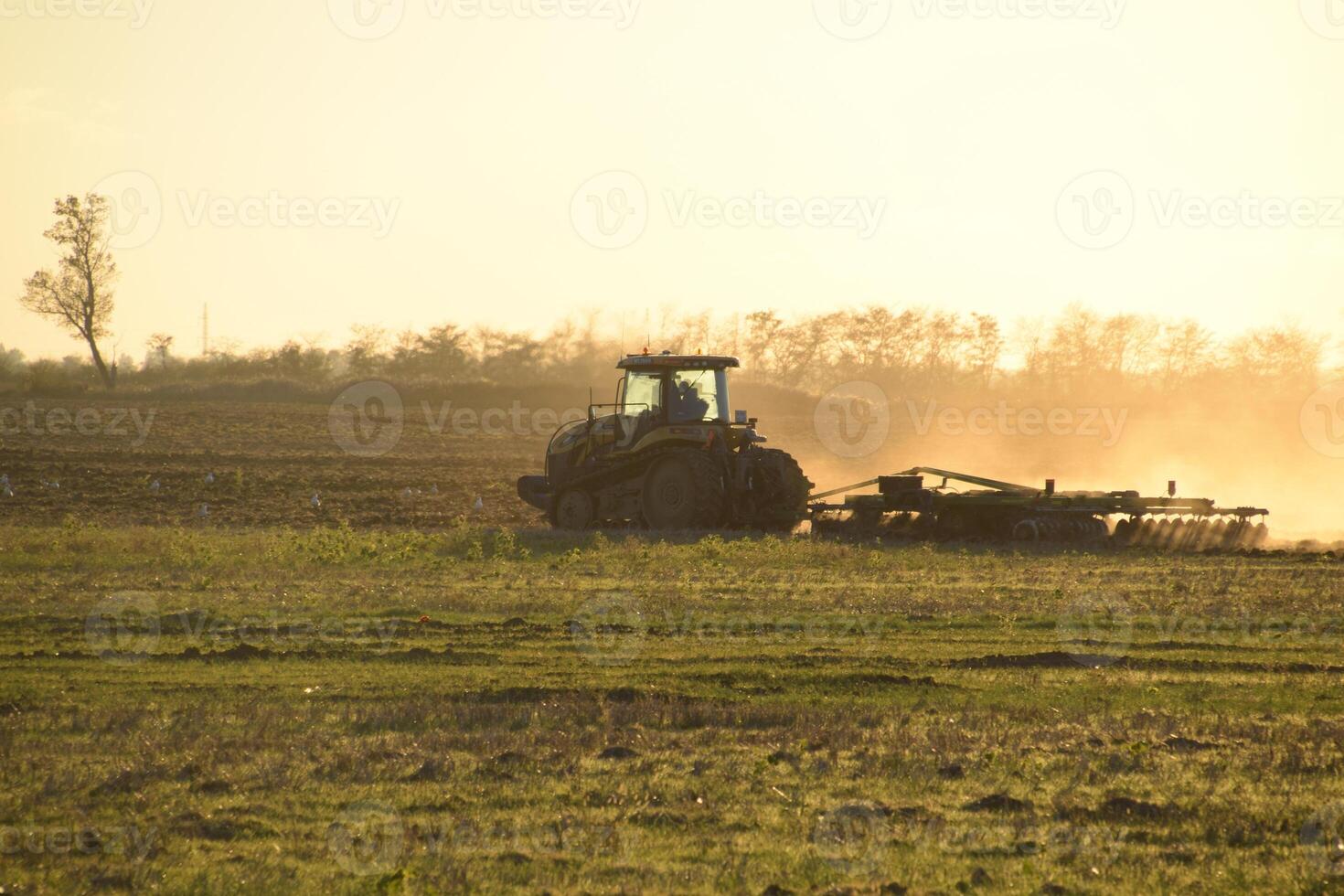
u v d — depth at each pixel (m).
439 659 48.72
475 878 26.27
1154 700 43.47
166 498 129.25
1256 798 32.19
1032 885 26.11
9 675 45.38
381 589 66.19
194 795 31.66
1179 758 35.88
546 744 36.50
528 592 65.62
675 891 25.77
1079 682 46.16
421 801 31.28
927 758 35.47
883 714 40.75
